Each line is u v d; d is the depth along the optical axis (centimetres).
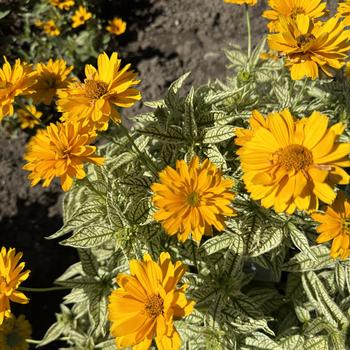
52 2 106
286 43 47
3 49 104
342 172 40
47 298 82
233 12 110
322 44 46
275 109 58
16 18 110
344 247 44
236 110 57
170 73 104
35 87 59
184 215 43
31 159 48
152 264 42
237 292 53
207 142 53
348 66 52
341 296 55
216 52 105
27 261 84
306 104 61
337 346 51
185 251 54
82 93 48
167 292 42
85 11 107
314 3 53
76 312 65
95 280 58
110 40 110
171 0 117
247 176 42
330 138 40
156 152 61
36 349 77
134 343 41
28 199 92
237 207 52
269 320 55
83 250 59
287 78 66
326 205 50
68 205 62
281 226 51
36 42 106
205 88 64
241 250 52
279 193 40
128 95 48
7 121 98
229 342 52
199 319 53
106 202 53
